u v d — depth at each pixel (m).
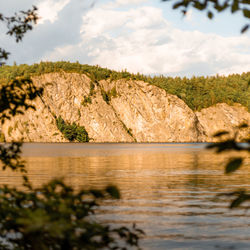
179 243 13.18
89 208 3.99
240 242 13.41
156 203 21.00
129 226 15.34
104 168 46.41
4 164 5.44
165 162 60.03
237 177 35.69
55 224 2.98
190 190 26.42
